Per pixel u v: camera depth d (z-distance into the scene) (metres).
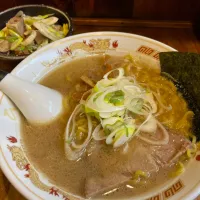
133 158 0.18
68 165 0.18
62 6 0.32
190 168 0.17
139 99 0.20
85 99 0.21
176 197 0.15
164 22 0.30
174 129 0.20
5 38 0.27
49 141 0.19
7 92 0.19
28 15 0.29
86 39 0.24
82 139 0.19
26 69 0.22
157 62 0.23
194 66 0.21
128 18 0.31
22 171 0.17
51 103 0.20
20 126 0.20
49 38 0.27
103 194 0.17
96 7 0.32
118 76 0.20
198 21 0.31
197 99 0.20
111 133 0.18
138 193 0.17
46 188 0.17
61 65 0.24
